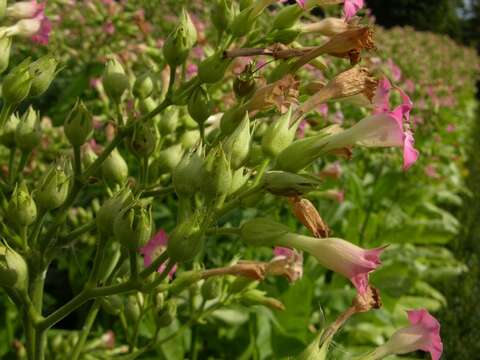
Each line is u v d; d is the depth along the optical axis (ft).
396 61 3.67
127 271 0.74
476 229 2.95
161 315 0.79
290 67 0.67
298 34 0.71
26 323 0.62
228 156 0.58
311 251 0.61
